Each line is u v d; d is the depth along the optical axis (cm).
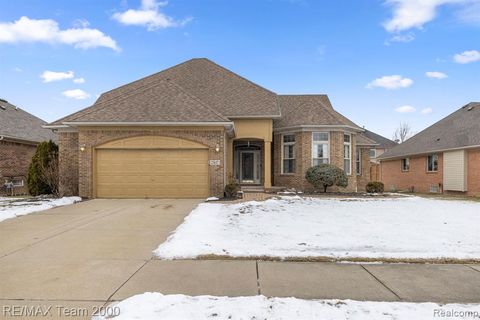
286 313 372
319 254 609
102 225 881
